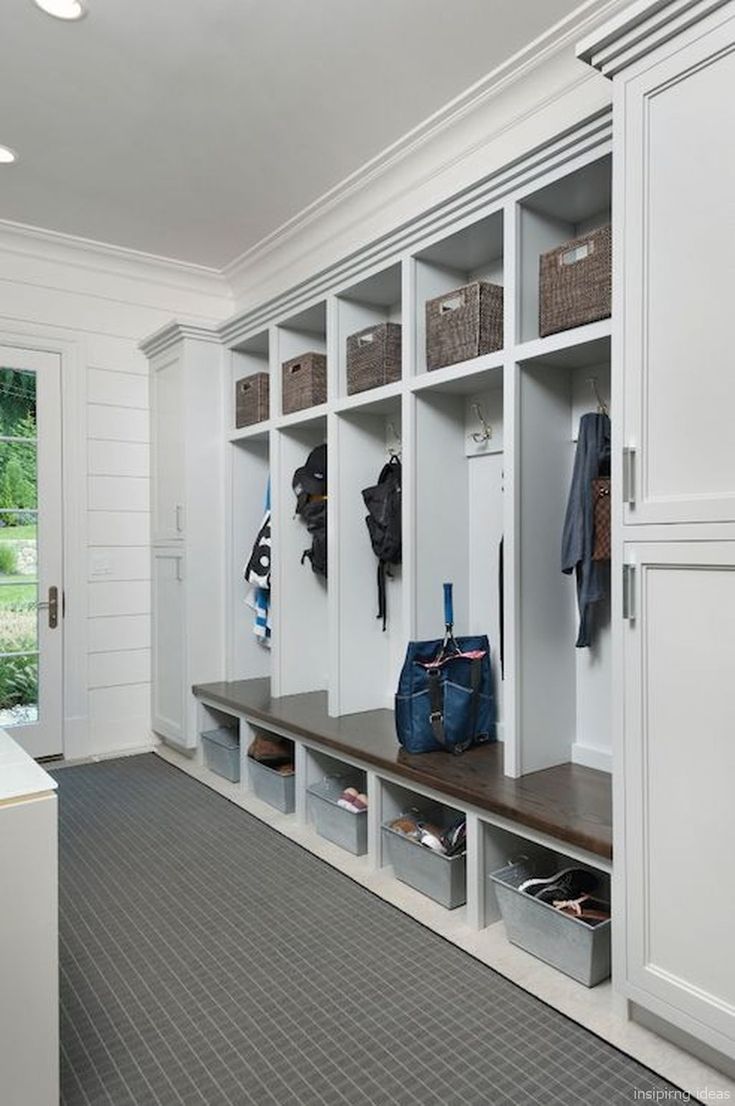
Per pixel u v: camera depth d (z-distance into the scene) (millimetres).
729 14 1499
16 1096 1362
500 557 2844
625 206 1709
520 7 2291
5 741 1740
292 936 2189
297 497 3682
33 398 3965
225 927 2244
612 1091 1558
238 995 1904
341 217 3629
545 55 2520
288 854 2773
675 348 1615
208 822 3096
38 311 3975
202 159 3178
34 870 1383
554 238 2473
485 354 2562
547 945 2014
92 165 3221
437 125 2934
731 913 1511
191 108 2801
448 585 2834
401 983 1947
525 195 2334
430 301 2777
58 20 2316
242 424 3949
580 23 2363
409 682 2645
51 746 4000
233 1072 1627
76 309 4094
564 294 2240
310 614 3760
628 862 1711
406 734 2637
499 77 2645
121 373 4238
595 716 2500
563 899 2094
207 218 3748
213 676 4016
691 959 1584
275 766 3348
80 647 4078
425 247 2734
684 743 1598
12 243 3879
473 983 1943
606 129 2047
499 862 2271
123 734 4234
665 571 1637
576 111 2590
